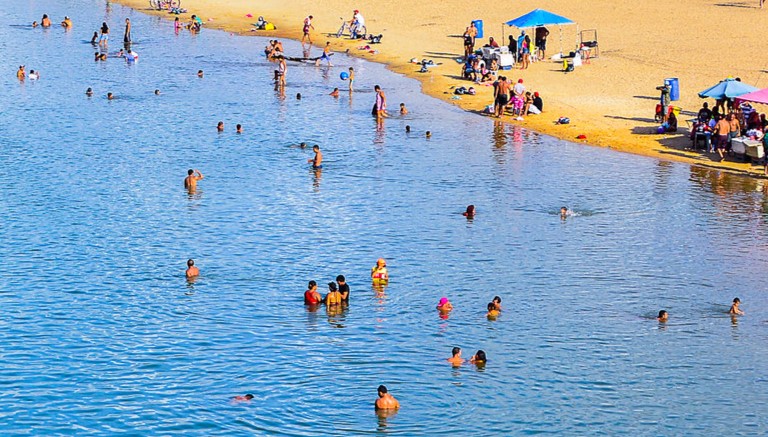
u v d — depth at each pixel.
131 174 59.75
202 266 45.72
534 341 38.38
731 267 45.56
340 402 33.91
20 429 32.44
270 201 54.91
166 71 89.94
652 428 32.41
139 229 50.44
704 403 34.00
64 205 53.91
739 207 53.47
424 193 56.19
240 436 31.91
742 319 40.28
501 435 31.84
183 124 71.69
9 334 38.81
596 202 54.53
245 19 114.62
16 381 35.38
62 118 73.06
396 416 32.94
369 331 39.22
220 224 51.28
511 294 42.72
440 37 100.31
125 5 128.25
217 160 62.88
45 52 98.12
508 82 78.50
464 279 44.28
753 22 97.81
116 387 35.00
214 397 34.34
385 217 52.28
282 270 45.31
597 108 72.75
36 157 63.00
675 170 59.88
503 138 67.50
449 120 72.50
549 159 62.53
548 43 93.31
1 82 84.62
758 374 35.94
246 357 37.06
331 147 65.81
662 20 100.75
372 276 43.97
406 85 83.31
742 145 60.25
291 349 37.69
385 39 100.31
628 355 37.28
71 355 37.25
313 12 116.00
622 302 41.94
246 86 84.06
